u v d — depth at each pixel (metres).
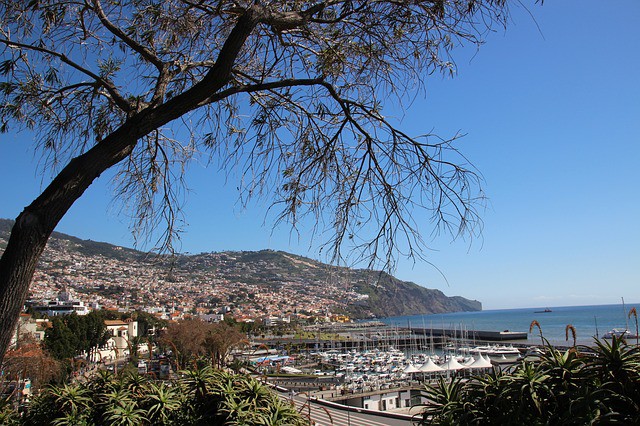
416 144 3.34
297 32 3.64
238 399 4.82
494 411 2.58
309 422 5.19
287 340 107.88
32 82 3.56
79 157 2.33
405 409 38.12
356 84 3.71
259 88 3.15
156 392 5.21
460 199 3.23
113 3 3.69
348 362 72.81
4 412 5.62
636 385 2.31
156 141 3.87
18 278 2.04
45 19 3.38
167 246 3.60
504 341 98.50
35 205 2.17
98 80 3.20
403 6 3.27
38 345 15.45
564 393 2.35
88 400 5.57
